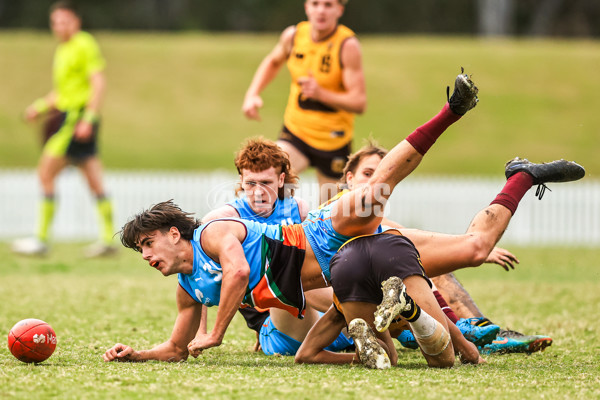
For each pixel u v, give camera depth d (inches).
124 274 1384.1
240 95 3592.5
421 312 588.7
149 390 511.2
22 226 2431.1
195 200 2400.3
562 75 3703.3
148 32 5649.6
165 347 644.1
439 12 5738.2
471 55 3855.8
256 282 633.0
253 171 690.2
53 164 1648.6
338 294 613.3
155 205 633.0
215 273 621.0
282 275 633.0
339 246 637.3
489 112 3432.6
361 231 630.5
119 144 3198.8
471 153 3147.1
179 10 5728.3
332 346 710.5
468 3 5713.6
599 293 1143.0
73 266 1502.2
